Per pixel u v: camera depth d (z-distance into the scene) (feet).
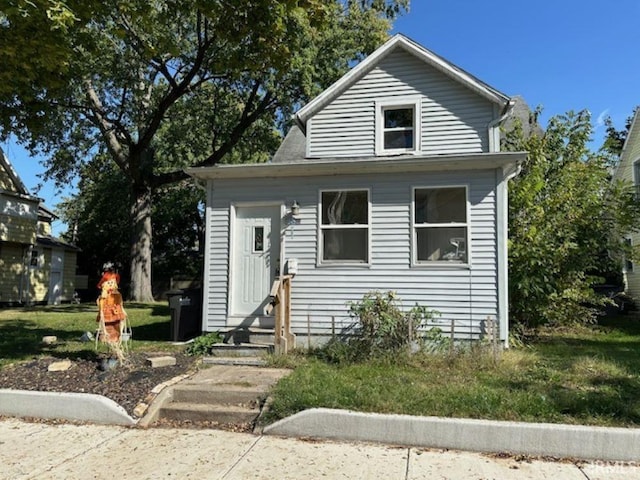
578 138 37.91
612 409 15.79
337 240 28.84
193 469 13.25
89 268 102.37
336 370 21.58
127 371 21.25
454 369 21.66
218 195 30.17
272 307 28.32
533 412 15.66
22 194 63.67
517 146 37.45
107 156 77.15
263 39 28.43
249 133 70.49
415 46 31.99
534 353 26.05
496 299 26.18
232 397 18.43
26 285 67.05
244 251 29.66
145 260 68.59
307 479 12.56
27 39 21.36
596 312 37.37
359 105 33.22
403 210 27.81
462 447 14.79
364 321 24.99
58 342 29.63
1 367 22.25
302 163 27.78
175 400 18.80
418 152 31.63
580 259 33.60
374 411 16.03
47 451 14.66
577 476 12.87
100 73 53.26
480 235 26.73
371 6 59.93
